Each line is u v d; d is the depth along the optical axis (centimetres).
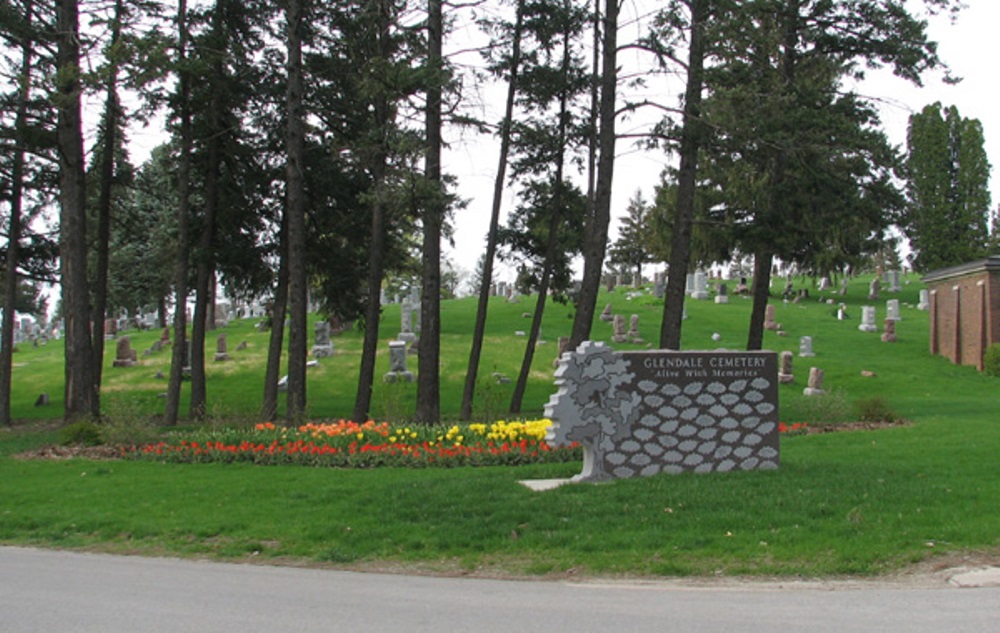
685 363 1187
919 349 3778
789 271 6412
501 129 2286
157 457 1528
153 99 2323
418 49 2122
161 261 4447
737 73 2072
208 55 2181
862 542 798
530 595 698
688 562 773
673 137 2033
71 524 1025
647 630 592
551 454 1434
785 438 1683
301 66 2084
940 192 5759
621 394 1164
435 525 938
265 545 914
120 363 3612
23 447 1842
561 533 872
